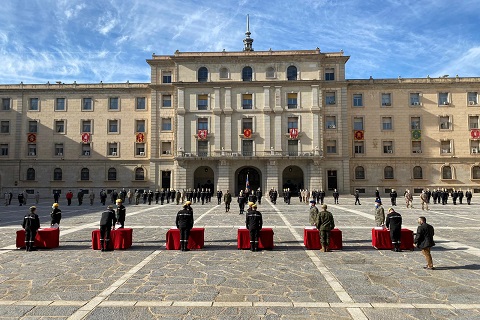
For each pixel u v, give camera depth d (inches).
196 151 2111.2
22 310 292.4
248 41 2517.2
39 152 2237.9
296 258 479.5
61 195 2215.8
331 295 329.1
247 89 2138.3
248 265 441.7
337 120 2146.9
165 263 453.1
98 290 344.5
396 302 311.0
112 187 2215.8
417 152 2164.1
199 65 2162.9
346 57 2154.3
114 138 2236.7
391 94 2192.4
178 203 1605.6
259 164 2117.4
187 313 285.9
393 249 534.3
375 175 2167.8
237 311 290.0
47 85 2265.0
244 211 1168.2
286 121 2116.1
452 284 362.0
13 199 2085.4
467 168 2142.0
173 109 2185.0
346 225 799.7
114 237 543.5
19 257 490.9
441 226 783.1
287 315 281.9
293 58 2139.5
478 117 2154.3
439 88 2180.1
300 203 1601.9
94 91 2260.1
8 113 2265.0
